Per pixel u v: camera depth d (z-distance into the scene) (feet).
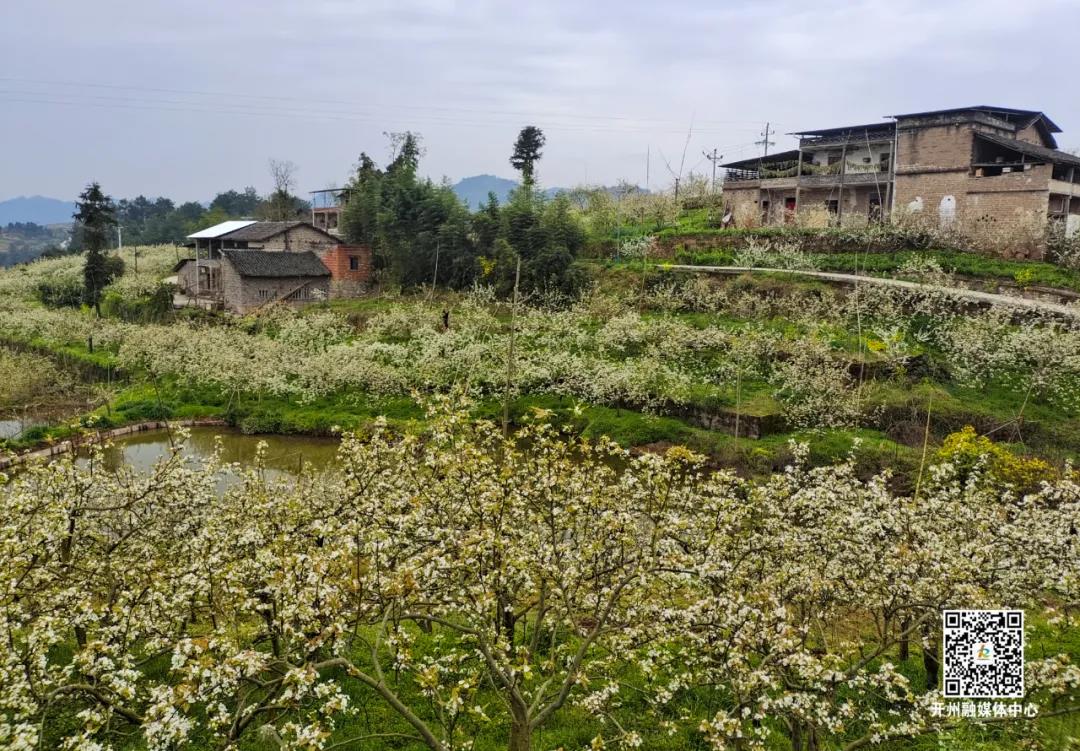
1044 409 77.77
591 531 28.76
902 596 28.17
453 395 33.94
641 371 90.79
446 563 24.82
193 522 35.35
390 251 158.30
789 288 109.81
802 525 35.01
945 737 27.37
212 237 169.89
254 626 29.45
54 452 82.38
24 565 27.71
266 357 112.68
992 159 128.16
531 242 139.85
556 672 29.99
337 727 29.71
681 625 25.66
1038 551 31.91
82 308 176.55
